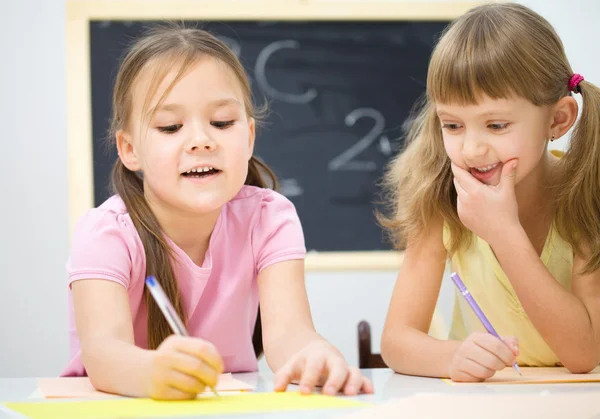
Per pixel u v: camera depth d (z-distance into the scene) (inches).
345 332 100.4
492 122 41.9
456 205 48.4
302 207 101.3
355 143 102.0
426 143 48.9
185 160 41.4
